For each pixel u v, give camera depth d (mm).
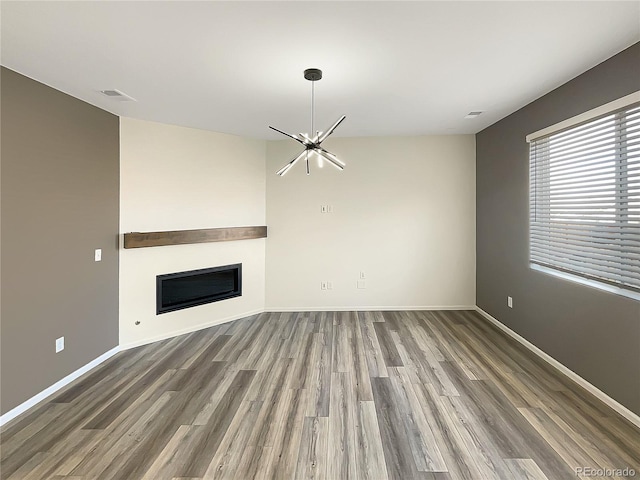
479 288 5188
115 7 1927
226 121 4223
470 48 2451
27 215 2795
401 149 5277
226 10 1970
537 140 3639
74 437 2357
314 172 5328
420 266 5352
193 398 2859
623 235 2607
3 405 2568
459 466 2062
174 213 4367
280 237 5387
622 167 2617
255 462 2105
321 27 2162
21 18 2025
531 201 3779
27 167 2797
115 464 2092
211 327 4707
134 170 4023
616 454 2148
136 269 4059
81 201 3359
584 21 2111
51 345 2996
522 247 3965
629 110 2516
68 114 3209
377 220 5336
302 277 5406
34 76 2812
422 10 1986
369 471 2027
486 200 4875
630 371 2490
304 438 2332
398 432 2389
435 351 3787
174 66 2688
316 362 3539
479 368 3363
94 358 3523
